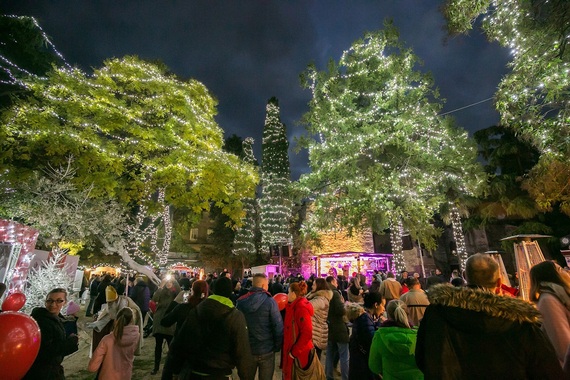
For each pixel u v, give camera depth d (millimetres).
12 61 13359
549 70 5215
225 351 2980
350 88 17422
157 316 6461
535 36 5406
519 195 19766
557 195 8055
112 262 30844
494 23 5836
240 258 32094
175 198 12547
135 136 12047
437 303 1772
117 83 12852
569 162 5598
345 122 16672
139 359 7340
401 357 2744
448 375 1546
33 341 1948
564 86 5133
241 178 14180
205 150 13414
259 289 4566
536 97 5508
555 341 2258
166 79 13664
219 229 35344
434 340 1664
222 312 3062
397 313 2979
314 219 18406
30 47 13484
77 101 10727
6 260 7281
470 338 1596
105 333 5211
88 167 10414
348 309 4055
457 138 16375
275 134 33438
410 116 15922
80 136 10391
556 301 2402
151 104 12609
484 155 22500
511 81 5656
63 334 3324
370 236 28172
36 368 3047
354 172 16188
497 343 1553
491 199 21281
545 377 1493
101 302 9047
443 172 16531
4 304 2910
